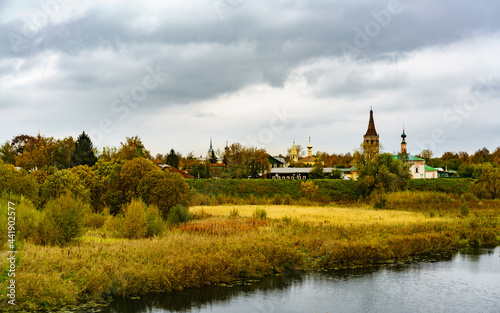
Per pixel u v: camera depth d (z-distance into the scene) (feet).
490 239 119.96
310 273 80.07
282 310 60.29
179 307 60.08
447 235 115.75
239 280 73.61
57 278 58.44
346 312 60.59
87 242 81.61
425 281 76.79
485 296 68.44
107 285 61.21
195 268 69.62
